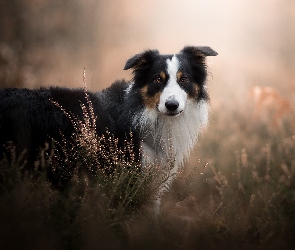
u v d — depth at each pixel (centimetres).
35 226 429
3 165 468
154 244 464
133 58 575
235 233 491
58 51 1827
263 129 883
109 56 1688
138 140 581
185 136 609
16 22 1903
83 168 519
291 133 804
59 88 580
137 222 492
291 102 935
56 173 528
